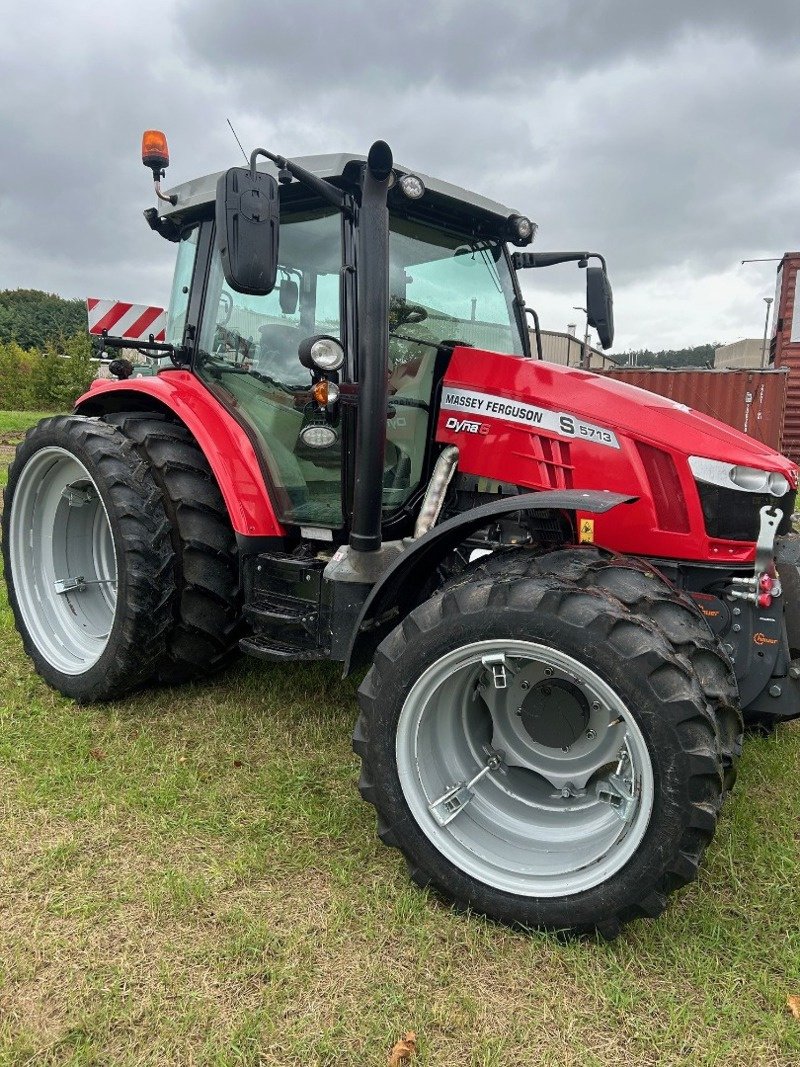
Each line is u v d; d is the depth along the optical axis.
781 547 2.57
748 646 2.37
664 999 1.80
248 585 3.06
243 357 3.20
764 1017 1.74
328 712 3.26
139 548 3.07
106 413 3.94
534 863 2.05
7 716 3.15
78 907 2.05
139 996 1.78
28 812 2.48
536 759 2.21
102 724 3.13
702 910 2.09
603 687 1.91
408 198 2.64
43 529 3.63
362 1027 1.71
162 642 3.19
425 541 2.27
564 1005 1.78
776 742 3.04
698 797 1.83
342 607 2.66
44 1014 1.73
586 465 2.62
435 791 2.15
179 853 2.30
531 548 2.40
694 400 11.77
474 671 2.19
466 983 1.84
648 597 2.02
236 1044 1.65
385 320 2.44
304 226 2.95
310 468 3.03
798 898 2.14
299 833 2.42
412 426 2.98
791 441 13.52
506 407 2.79
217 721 3.17
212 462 3.06
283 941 1.95
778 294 13.73
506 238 3.40
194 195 3.32
